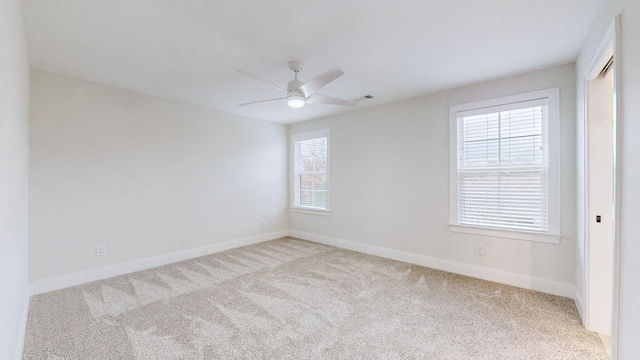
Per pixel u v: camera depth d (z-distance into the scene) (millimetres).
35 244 2852
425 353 1933
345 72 2965
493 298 2760
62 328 2217
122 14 1926
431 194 3686
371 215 4328
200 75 3027
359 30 2154
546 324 2285
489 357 1884
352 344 2037
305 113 4703
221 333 2168
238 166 4770
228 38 2266
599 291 2178
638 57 1277
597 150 2211
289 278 3314
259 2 1807
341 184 4715
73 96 3090
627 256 1376
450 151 3506
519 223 3068
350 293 2896
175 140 3957
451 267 3525
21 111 2064
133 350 1955
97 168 3266
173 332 2176
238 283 3154
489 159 3244
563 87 2773
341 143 4707
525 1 1808
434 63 2752
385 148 4141
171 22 2031
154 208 3748
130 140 3523
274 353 1936
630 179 1351
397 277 3336
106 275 3322
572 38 2273
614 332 1481
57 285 2977
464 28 2129
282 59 2648
